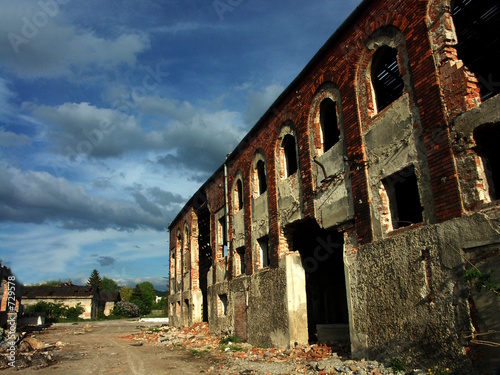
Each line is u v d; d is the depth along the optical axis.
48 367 13.02
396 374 7.66
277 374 9.18
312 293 17.17
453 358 6.84
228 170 20.19
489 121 6.69
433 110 7.79
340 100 11.09
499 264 6.27
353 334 9.59
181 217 29.98
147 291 89.19
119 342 22.19
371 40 9.88
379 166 9.29
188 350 15.78
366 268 9.35
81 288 70.50
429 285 7.50
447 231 7.20
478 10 8.55
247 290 16.39
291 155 15.19
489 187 6.95
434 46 7.93
